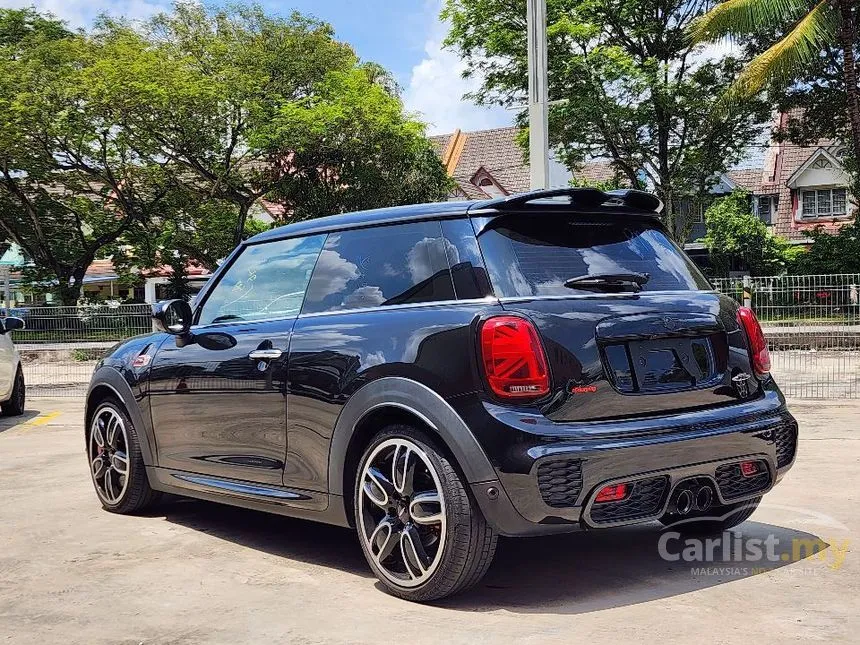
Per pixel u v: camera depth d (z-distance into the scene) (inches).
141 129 1107.9
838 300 489.1
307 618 147.3
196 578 172.7
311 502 172.6
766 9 842.2
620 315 152.3
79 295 1282.0
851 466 272.4
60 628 145.4
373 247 173.0
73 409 502.0
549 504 139.4
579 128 1125.7
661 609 147.1
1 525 220.5
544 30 463.8
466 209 160.4
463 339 147.9
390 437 155.8
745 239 1462.8
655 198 169.8
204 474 201.5
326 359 167.5
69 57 1124.5
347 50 1285.7
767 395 169.6
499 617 144.9
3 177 1229.1
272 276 192.1
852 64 944.3
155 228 1269.7
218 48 1141.7
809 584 159.6
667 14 1190.3
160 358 212.1
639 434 146.6
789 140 1331.2
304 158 1180.5
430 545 151.6
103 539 204.5
